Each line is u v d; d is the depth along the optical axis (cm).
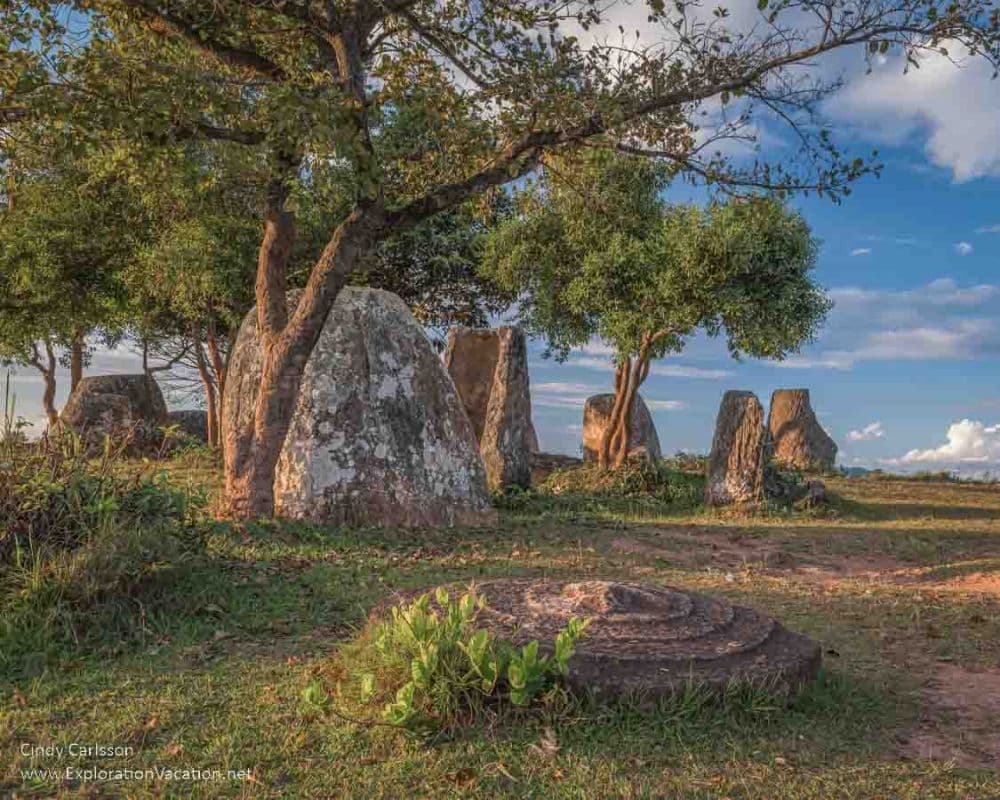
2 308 2152
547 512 1500
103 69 945
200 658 599
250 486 1129
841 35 1009
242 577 817
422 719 471
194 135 1042
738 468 1684
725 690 512
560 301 2166
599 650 524
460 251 2592
